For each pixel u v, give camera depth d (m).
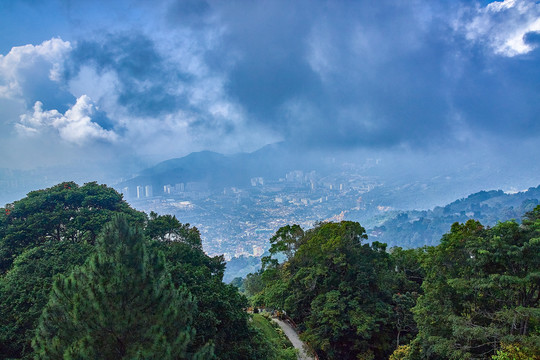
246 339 18.66
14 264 22.55
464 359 14.91
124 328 10.29
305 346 27.66
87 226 28.14
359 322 25.95
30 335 15.72
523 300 16.05
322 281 31.66
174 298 12.04
